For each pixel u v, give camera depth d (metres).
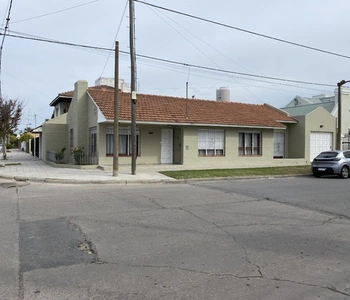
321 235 6.20
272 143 23.81
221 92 31.23
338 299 3.67
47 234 6.02
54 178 13.97
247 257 4.96
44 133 25.27
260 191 11.76
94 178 14.27
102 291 3.80
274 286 3.98
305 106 30.23
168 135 20.91
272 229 6.57
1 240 5.63
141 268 4.48
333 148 27.58
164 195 10.58
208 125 20.33
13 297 3.64
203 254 5.06
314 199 10.14
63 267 4.49
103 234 6.04
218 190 11.94
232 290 3.86
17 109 24.67
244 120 22.36
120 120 17.48
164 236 5.96
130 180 14.00
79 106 21.31
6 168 18.56
